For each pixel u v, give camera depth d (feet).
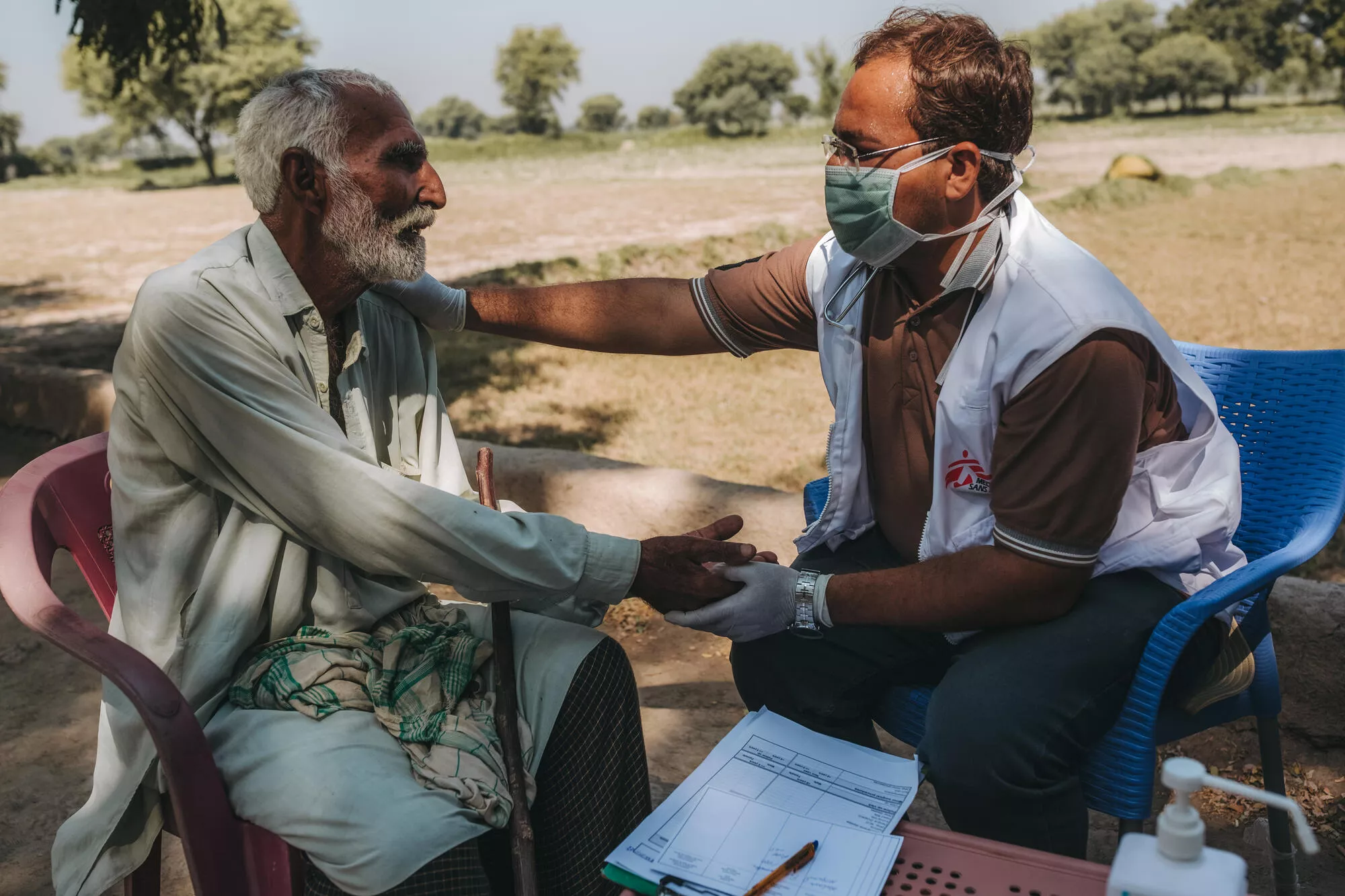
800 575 6.87
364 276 6.65
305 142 6.29
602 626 13.03
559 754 6.64
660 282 8.41
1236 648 6.82
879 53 6.57
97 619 13.53
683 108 248.32
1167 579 6.64
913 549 7.38
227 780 5.99
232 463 6.19
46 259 61.98
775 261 8.05
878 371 7.16
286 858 5.81
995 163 6.48
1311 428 7.44
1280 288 32.68
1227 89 188.03
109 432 6.55
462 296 8.02
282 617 6.52
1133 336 6.23
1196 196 55.77
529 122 303.89
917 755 6.48
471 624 7.20
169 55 24.16
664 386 24.39
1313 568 13.10
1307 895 8.12
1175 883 4.00
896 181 6.48
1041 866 5.02
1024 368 6.31
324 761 5.87
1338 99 184.55
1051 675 6.20
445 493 6.36
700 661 12.12
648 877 4.97
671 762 10.06
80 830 6.25
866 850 5.06
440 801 5.83
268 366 6.30
